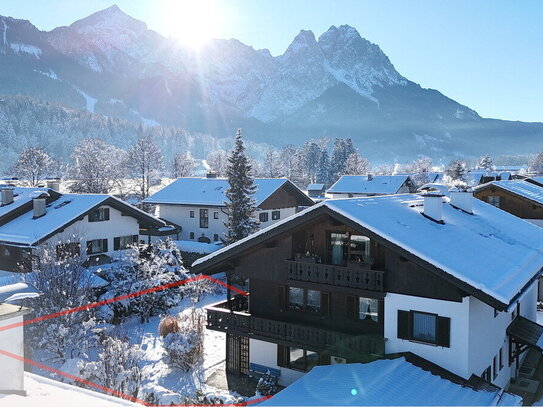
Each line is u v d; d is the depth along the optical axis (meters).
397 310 17.69
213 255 21.14
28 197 37.56
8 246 34.53
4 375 8.18
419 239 17.52
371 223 17.38
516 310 23.50
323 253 19.75
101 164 93.69
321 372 17.27
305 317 20.53
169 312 32.31
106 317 28.41
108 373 18.97
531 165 173.62
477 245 19.30
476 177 96.44
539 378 22.70
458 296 16.41
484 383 16.45
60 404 8.03
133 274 32.03
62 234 33.84
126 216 39.12
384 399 13.98
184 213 53.22
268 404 14.81
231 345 22.61
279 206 54.31
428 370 16.47
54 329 23.67
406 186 87.50
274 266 20.67
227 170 42.69
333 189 89.44
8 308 8.55
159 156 123.19
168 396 18.58
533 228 25.75
